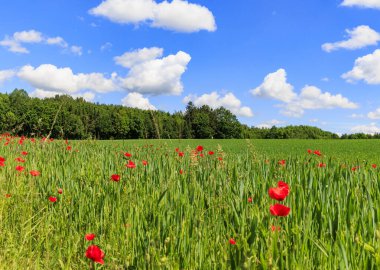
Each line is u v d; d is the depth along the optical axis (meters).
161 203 4.24
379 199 4.06
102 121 76.12
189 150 5.45
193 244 3.15
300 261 2.54
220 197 4.51
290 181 4.72
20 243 3.96
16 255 3.52
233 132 116.75
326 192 4.03
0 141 12.59
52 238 4.21
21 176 5.88
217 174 5.54
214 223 3.72
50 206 5.12
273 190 2.52
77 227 4.57
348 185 4.39
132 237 3.76
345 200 3.96
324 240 3.22
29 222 4.40
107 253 3.53
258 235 2.96
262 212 3.44
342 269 2.44
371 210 3.32
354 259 2.65
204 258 2.97
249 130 140.88
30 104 60.47
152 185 5.27
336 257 2.64
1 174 6.12
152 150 10.43
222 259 2.79
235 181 5.00
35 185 5.71
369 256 2.53
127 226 3.89
